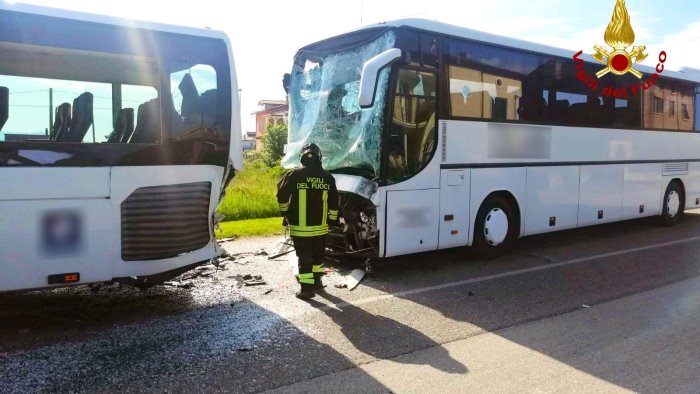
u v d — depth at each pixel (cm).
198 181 579
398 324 545
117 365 439
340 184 727
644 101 1062
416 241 720
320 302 619
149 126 551
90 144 520
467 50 765
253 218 1304
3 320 553
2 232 489
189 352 468
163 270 562
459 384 407
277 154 3684
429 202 730
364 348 479
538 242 999
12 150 490
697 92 1207
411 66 700
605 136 982
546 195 884
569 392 395
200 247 594
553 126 886
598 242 1000
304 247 629
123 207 536
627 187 1038
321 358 456
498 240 829
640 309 596
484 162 792
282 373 425
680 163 1172
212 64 583
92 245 524
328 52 787
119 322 548
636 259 851
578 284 702
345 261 812
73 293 652
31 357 455
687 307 602
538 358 459
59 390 393
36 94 506
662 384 408
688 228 1166
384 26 705
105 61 533
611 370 433
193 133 573
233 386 402
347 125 737
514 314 578
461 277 736
